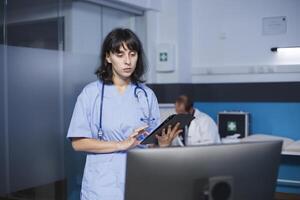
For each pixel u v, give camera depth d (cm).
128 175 97
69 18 351
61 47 340
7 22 287
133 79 174
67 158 340
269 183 110
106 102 167
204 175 101
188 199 100
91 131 164
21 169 298
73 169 345
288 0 427
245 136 412
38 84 313
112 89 169
